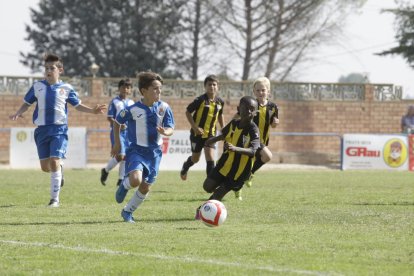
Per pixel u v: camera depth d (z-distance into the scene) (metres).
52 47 117.25
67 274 13.65
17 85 70.81
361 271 13.84
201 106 29.69
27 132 54.91
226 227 19.77
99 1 111.44
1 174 47.00
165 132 20.41
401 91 78.56
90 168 56.75
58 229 19.23
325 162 74.25
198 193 31.91
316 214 23.34
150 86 20.75
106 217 22.19
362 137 58.94
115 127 21.00
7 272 13.77
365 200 29.03
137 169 20.58
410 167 59.00
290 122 76.94
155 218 22.06
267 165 69.12
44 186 35.53
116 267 14.18
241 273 13.59
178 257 15.16
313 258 15.07
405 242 17.27
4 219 21.53
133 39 110.75
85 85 72.12
